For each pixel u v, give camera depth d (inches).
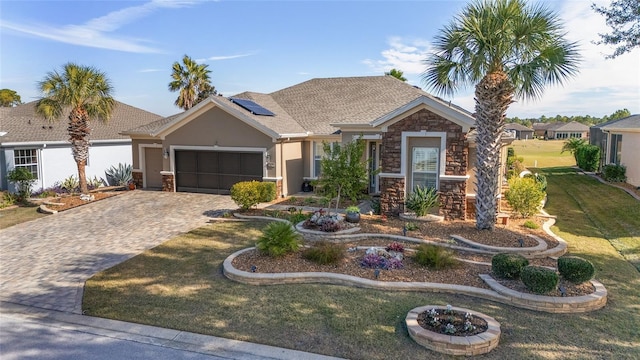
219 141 863.7
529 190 606.5
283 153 838.5
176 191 920.9
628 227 590.6
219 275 409.7
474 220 591.2
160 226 617.6
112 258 476.1
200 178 902.4
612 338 284.0
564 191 909.8
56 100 789.2
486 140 506.0
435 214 603.5
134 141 990.4
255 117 852.0
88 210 743.7
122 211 727.1
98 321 322.0
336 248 436.8
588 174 1182.9
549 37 458.9
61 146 1019.3
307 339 285.9
